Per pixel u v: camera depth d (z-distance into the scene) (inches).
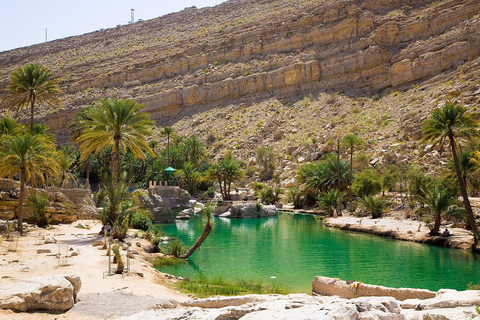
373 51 3193.9
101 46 6072.8
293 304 321.1
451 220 1320.1
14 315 364.5
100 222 1277.1
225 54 4124.0
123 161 2637.8
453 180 1355.8
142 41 5708.7
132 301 443.2
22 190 978.1
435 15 3142.2
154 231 1090.7
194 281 645.3
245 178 2539.4
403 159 2060.8
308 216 1865.2
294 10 4377.5
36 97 1615.4
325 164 2064.5
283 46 3850.9
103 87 4456.2
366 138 2481.5
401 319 279.0
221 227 1466.5
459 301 358.3
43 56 6186.0
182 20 6254.9
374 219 1512.1
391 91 2960.1
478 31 2652.6
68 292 408.8
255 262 850.8
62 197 1254.3
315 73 3400.6
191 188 2409.0
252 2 5944.9
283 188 2385.6
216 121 3472.0
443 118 1116.5
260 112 3366.1
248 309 323.9
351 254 938.7
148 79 4367.6
